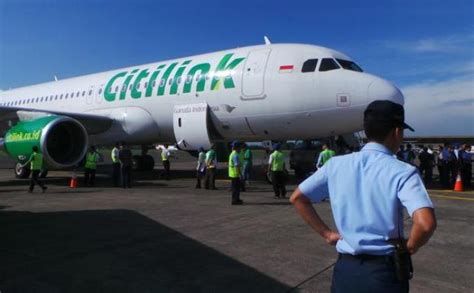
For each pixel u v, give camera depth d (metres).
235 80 14.40
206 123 14.87
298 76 13.53
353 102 12.90
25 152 13.91
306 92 13.38
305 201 2.56
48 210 9.92
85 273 5.41
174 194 12.96
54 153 15.34
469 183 15.95
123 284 5.04
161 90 16.09
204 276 5.31
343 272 2.39
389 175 2.28
